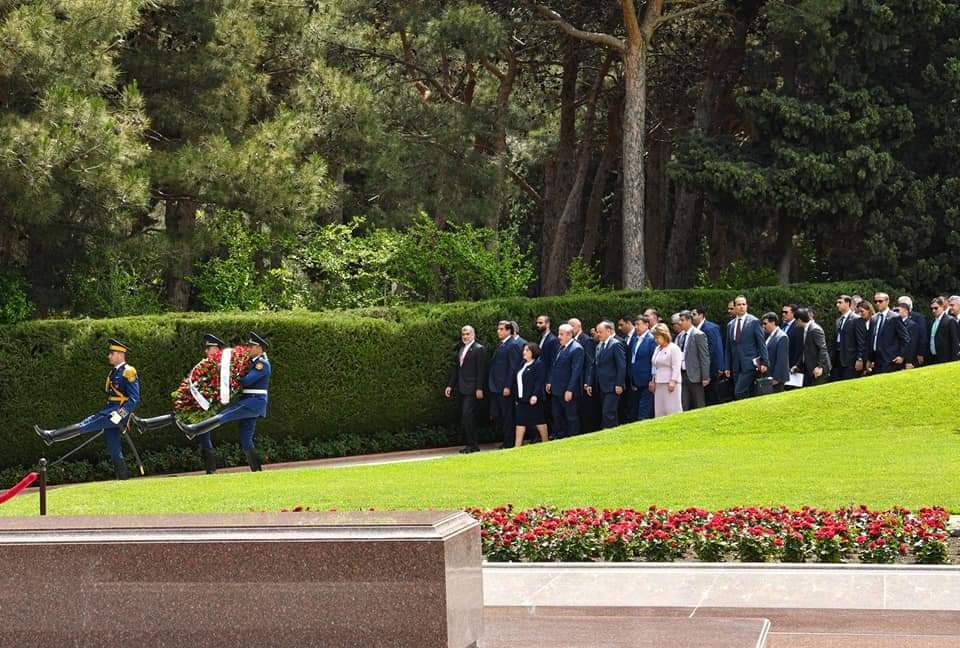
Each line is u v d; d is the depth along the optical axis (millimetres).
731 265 34031
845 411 19203
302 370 23375
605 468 16109
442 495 14164
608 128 41344
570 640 7594
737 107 38594
